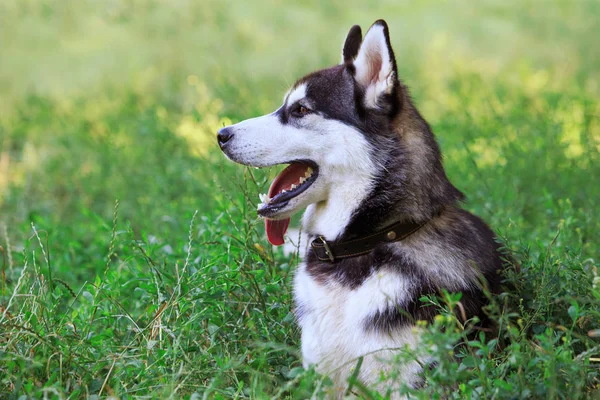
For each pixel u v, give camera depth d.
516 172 6.54
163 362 3.66
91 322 4.04
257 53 12.87
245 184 4.73
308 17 14.90
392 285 3.65
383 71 3.89
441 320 2.96
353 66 3.98
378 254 3.77
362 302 3.68
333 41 13.52
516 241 5.06
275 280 4.33
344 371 3.72
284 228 4.39
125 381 3.65
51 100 11.01
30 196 7.59
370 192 3.86
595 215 5.39
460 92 8.91
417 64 11.52
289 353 3.97
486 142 7.42
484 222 4.26
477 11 15.17
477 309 3.72
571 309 3.33
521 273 3.88
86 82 11.99
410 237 3.79
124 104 9.80
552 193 6.14
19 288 4.30
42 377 3.62
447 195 3.98
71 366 3.67
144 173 7.55
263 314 4.05
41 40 13.97
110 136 8.64
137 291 4.46
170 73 11.82
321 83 4.04
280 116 4.12
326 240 3.97
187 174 6.82
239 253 4.44
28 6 15.15
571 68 11.42
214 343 3.77
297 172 4.23
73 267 5.50
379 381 3.20
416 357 3.23
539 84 10.45
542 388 3.12
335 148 3.93
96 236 5.91
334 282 3.83
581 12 14.52
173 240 5.55
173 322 4.00
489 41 13.15
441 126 7.65
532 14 14.61
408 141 3.93
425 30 13.86
